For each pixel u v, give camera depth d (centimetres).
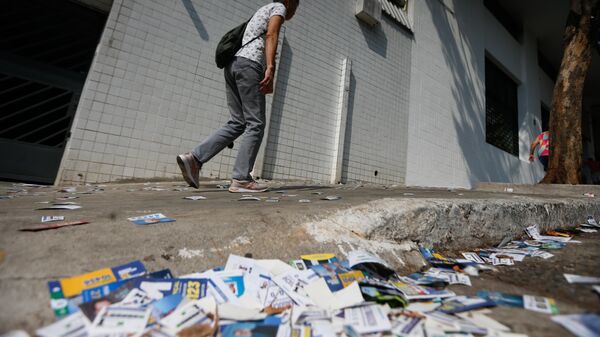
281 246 107
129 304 69
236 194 219
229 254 98
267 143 423
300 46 470
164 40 350
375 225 127
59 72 390
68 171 290
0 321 58
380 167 550
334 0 519
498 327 66
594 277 98
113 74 318
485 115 826
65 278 72
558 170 482
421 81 646
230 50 212
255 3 424
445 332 64
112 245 91
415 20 653
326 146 486
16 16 369
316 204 159
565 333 63
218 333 63
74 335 57
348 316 72
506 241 167
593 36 489
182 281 78
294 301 79
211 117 376
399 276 109
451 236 148
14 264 74
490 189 498
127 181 319
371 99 553
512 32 1021
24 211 129
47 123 373
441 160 663
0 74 360
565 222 219
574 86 489
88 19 381
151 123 336
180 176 349
